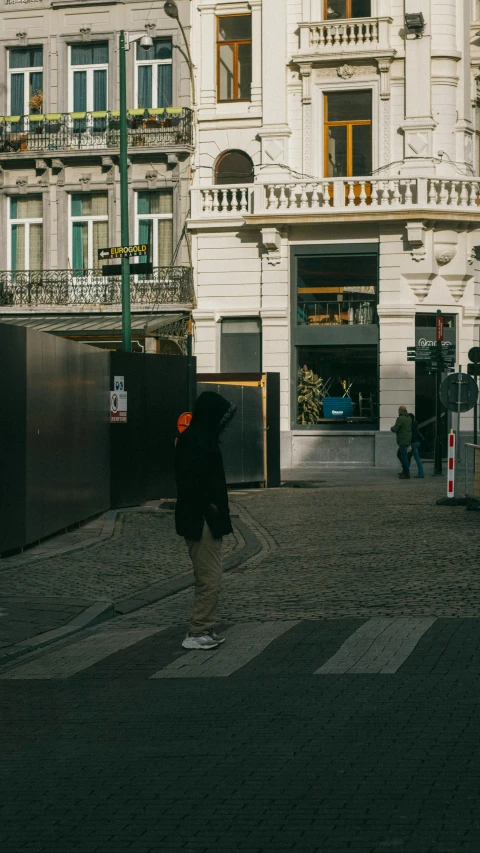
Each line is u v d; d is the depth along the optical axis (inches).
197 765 235.3
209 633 360.8
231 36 1360.7
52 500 630.5
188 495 356.8
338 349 1333.7
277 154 1339.8
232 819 202.7
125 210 986.1
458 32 1310.3
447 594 441.1
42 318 1385.3
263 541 649.6
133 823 202.5
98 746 253.3
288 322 1339.8
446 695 285.1
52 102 1401.3
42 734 265.7
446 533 638.5
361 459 1322.6
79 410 690.2
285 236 1334.9
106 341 1289.4
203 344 1364.4
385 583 477.1
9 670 343.0
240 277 1355.8
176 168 1368.1
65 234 1400.1
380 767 228.8
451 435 806.5
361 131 1328.7
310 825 198.4
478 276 1337.4
